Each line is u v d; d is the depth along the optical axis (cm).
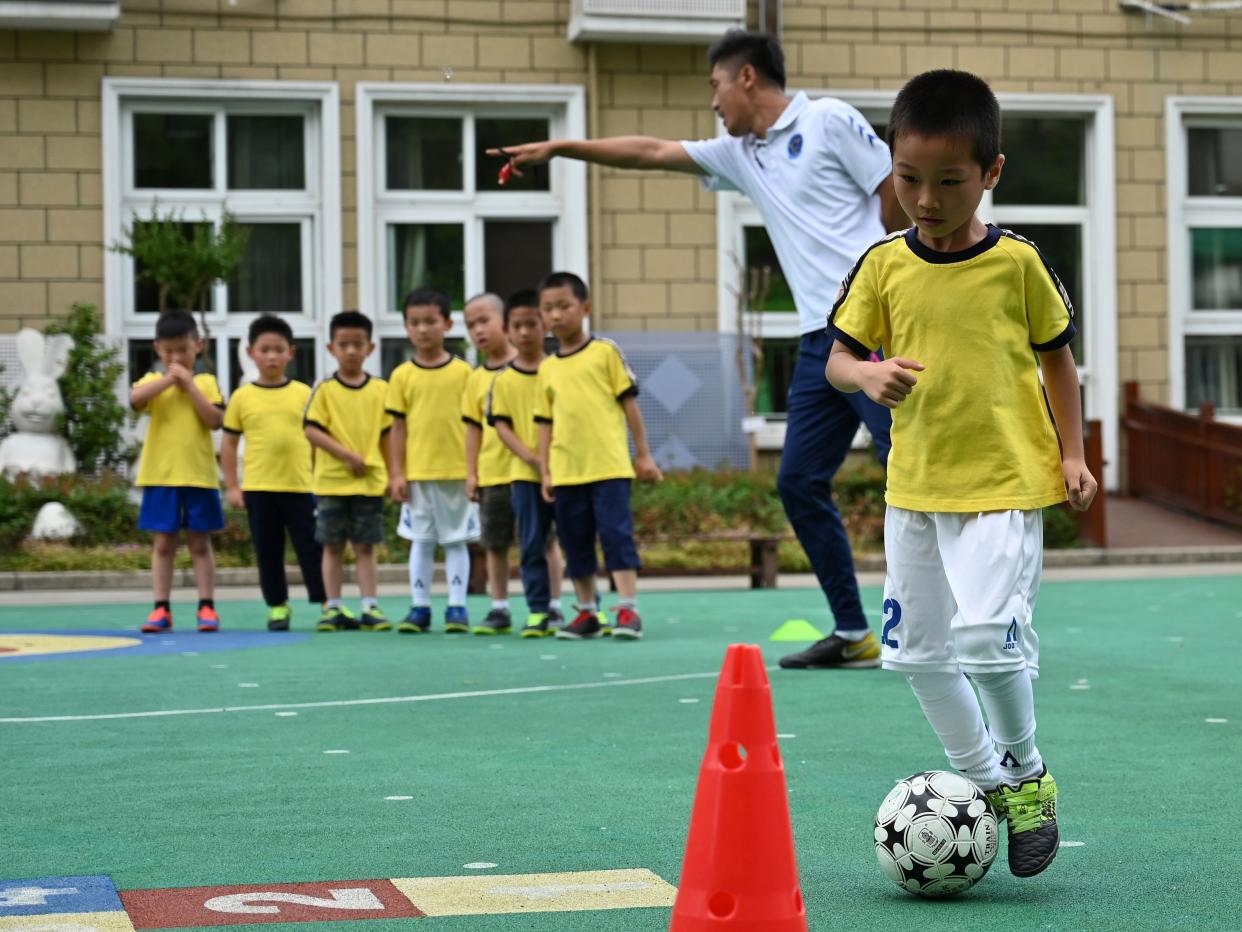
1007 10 1889
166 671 750
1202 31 1928
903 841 332
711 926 267
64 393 1641
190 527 980
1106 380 1912
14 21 1678
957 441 354
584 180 1812
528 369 938
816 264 714
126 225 1742
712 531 1574
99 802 433
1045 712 598
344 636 947
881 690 658
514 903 326
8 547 1510
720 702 275
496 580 967
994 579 345
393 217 1805
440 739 542
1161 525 1784
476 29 1791
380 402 1009
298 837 389
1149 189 1925
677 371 1783
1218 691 657
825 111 715
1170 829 401
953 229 352
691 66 1825
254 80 1750
